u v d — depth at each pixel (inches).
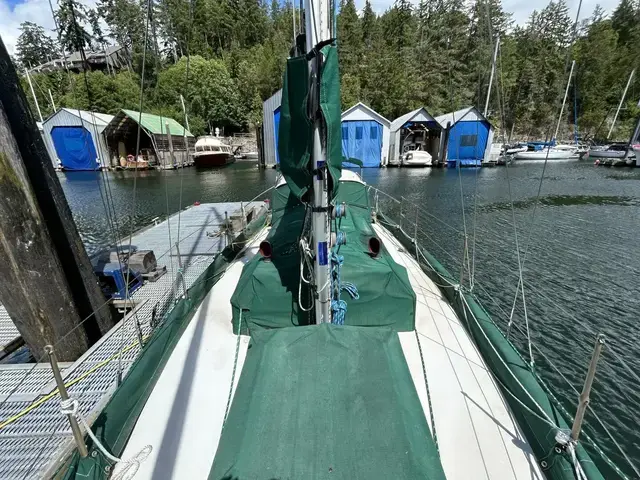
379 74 1523.1
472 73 924.6
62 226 154.3
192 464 81.4
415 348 118.5
